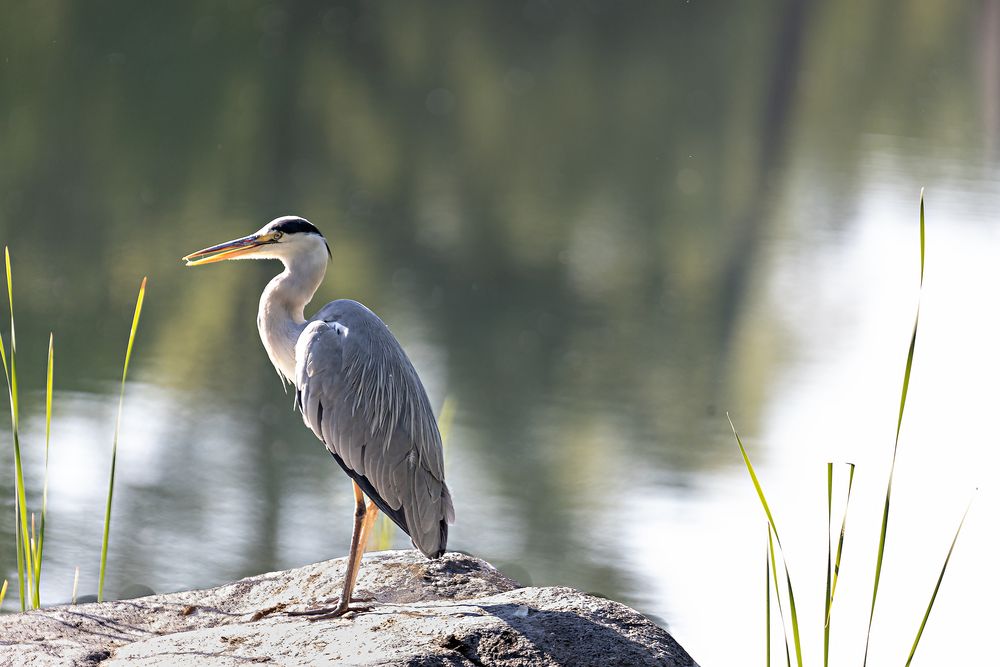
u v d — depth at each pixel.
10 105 23.92
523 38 34.31
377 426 5.36
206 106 25.62
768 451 12.76
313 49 30.98
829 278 18.92
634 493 11.62
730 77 32.03
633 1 38.25
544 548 10.48
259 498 10.95
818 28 34.47
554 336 16.20
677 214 21.92
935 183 23.17
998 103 30.25
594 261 19.45
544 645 4.59
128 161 21.95
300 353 5.56
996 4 36.22
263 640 4.67
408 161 24.11
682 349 15.80
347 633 4.68
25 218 18.72
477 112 27.94
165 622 5.26
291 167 22.89
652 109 29.25
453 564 5.84
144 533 10.12
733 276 19.00
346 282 17.84
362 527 5.27
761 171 24.58
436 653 4.47
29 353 14.02
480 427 13.27
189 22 30.91
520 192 22.75
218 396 13.53
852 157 25.25
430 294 17.59
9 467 11.13
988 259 19.69
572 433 13.02
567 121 27.88
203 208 19.92
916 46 35.62
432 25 34.66
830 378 14.99
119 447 11.72
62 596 9.08
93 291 16.19
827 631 4.77
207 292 16.52
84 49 27.73
